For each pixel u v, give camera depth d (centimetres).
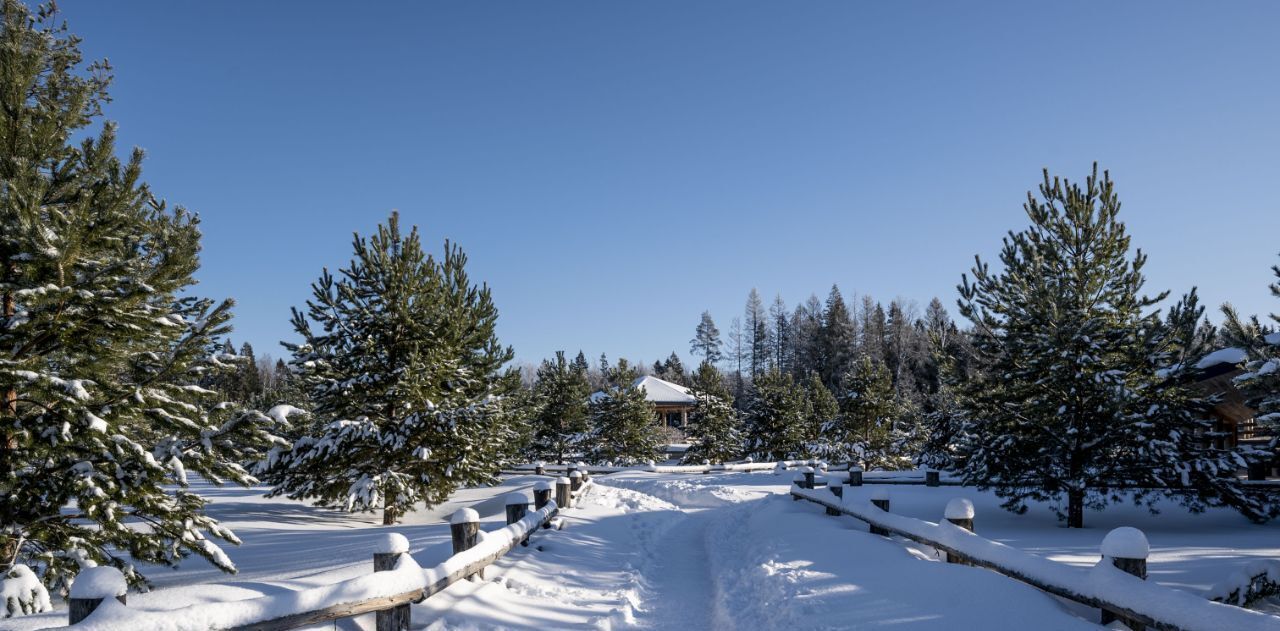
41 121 871
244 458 856
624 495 1838
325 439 1620
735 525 1520
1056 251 1394
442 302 1844
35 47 909
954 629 566
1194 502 1340
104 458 772
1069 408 1327
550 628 675
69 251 763
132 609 425
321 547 1105
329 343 1744
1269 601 643
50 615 573
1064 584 573
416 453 1673
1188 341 1326
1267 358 880
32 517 773
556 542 1076
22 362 756
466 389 1948
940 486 2162
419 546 1075
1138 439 1316
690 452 4419
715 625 729
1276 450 1259
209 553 800
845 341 8325
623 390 4256
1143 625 497
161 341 877
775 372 4425
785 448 4222
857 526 1216
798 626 638
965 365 1498
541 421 4091
